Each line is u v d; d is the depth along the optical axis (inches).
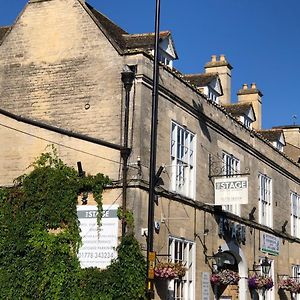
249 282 897.5
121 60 644.7
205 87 848.3
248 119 1010.7
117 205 607.2
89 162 633.0
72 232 609.6
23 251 614.5
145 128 633.0
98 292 580.7
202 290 745.0
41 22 700.0
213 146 815.1
